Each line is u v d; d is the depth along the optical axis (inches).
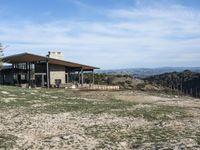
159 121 1296.8
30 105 1665.8
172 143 835.4
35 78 3255.4
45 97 2046.0
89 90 2935.5
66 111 1499.8
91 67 3511.3
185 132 1032.8
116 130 1067.3
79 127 1119.6
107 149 812.0
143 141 894.4
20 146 835.4
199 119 1378.0
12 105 1635.1
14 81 3189.0
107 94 2605.8
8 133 992.9
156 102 2197.3
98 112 1486.2
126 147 834.2
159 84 5516.7
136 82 4722.0
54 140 901.2
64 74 3329.2
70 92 2608.3
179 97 2753.4
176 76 6688.0
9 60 3097.9
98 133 1011.9
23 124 1152.2
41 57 3090.6
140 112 1512.1
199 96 3772.1
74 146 839.1
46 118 1291.8
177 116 1466.5
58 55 3811.5
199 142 843.4
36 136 969.5
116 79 4704.7
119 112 1499.8
